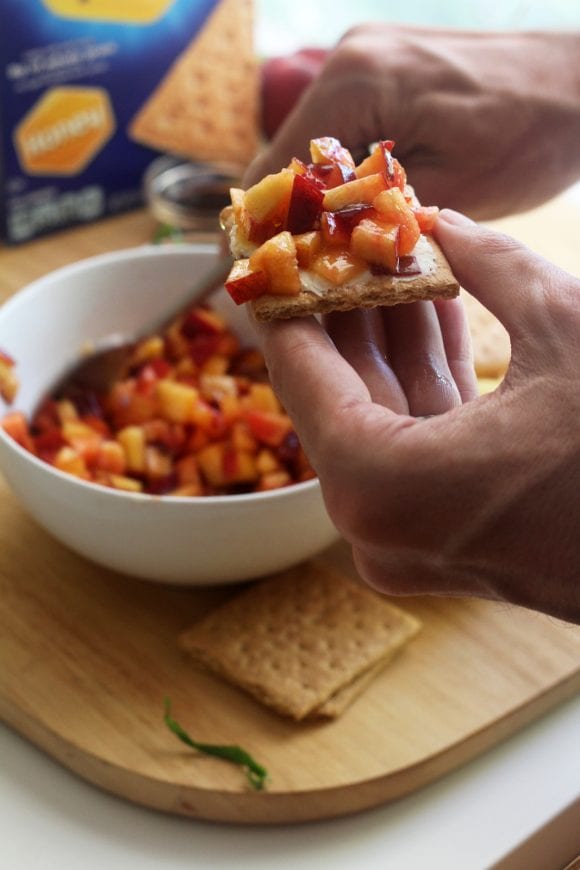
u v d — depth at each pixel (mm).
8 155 830
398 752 565
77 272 707
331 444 463
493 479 442
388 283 494
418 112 636
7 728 597
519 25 959
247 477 675
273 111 911
